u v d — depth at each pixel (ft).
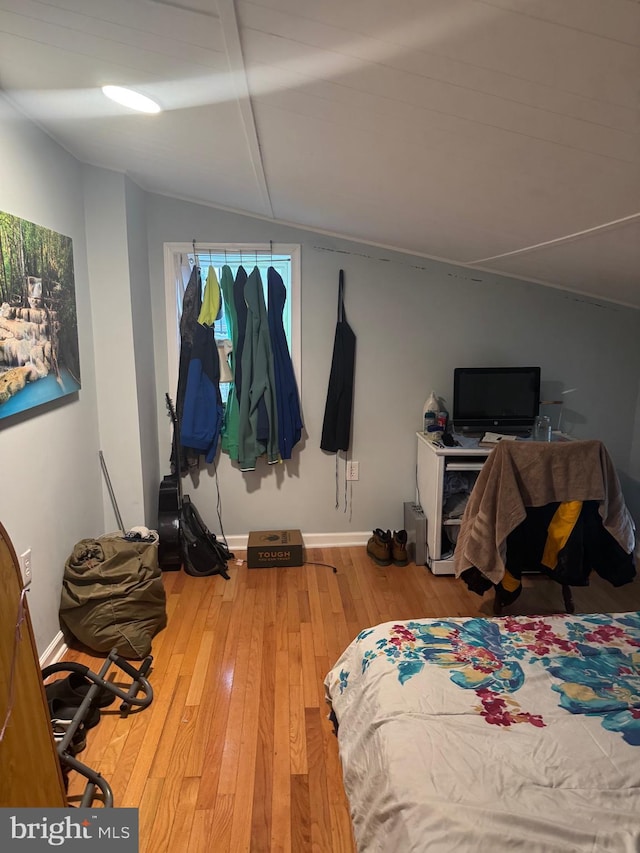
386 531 10.36
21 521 6.06
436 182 5.49
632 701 4.17
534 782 3.42
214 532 10.64
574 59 2.91
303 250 9.76
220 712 6.09
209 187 8.26
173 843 4.55
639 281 7.92
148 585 7.30
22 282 5.91
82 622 6.97
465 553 7.03
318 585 9.19
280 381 9.75
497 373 9.84
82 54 4.33
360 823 3.88
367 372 10.27
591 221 5.48
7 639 3.52
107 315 8.52
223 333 10.05
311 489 10.62
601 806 3.24
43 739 3.99
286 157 5.84
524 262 8.48
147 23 3.57
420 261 9.93
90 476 8.36
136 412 8.84
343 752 4.59
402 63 3.36
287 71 3.82
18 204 6.01
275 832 4.64
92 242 8.31
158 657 7.11
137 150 7.00
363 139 4.81
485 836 3.01
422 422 10.50
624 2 2.41
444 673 4.50
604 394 10.52
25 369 5.97
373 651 4.99
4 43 4.39
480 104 3.65
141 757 5.44
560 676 4.46
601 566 7.24
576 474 6.81
